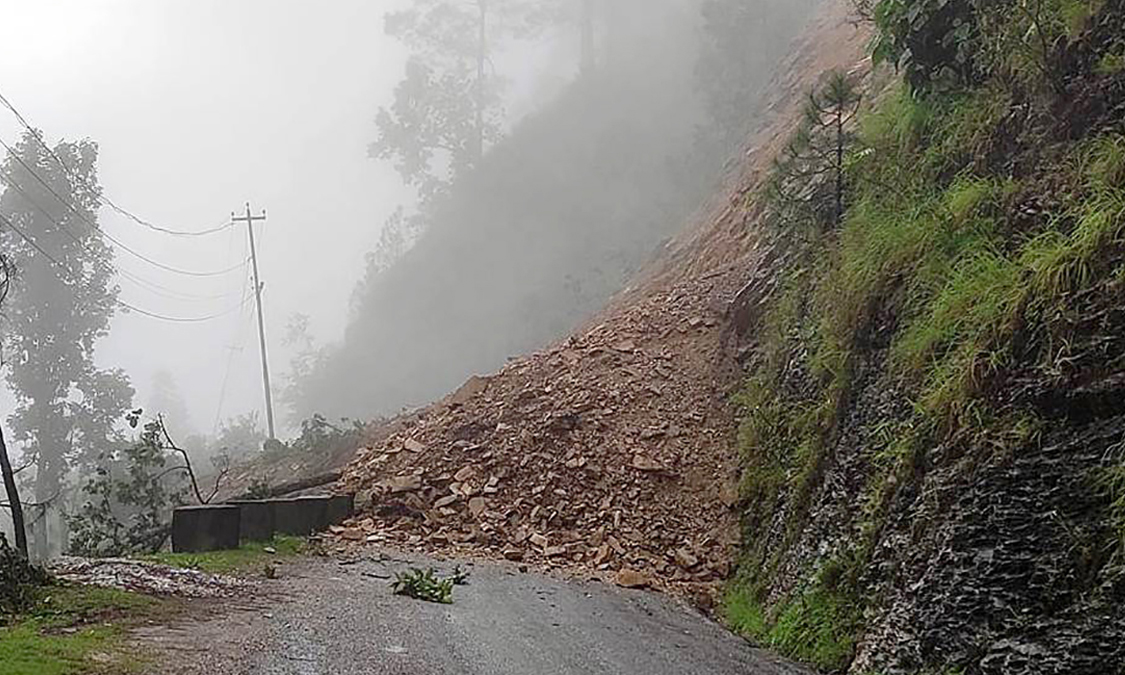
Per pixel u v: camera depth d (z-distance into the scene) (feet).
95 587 26.84
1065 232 22.93
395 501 43.86
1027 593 18.63
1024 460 19.85
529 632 25.07
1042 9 26.61
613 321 57.31
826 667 23.98
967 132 30.09
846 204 38.47
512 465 44.62
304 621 24.34
